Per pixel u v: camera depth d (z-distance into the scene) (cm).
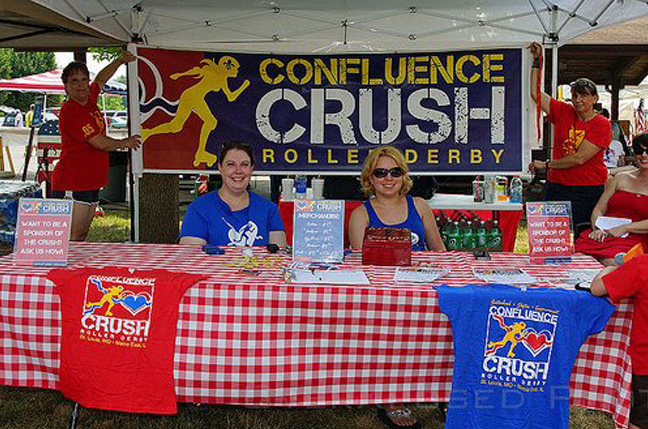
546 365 245
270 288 247
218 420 333
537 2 514
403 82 536
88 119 518
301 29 543
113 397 253
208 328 250
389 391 257
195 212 357
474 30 550
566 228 308
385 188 348
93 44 664
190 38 545
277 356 251
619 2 439
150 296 250
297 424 329
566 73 1273
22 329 261
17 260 280
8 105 3241
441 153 538
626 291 239
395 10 532
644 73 1269
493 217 568
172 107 539
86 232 544
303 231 302
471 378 246
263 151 546
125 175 1049
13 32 588
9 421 327
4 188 476
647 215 406
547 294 246
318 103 542
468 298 244
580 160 469
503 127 528
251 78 541
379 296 247
